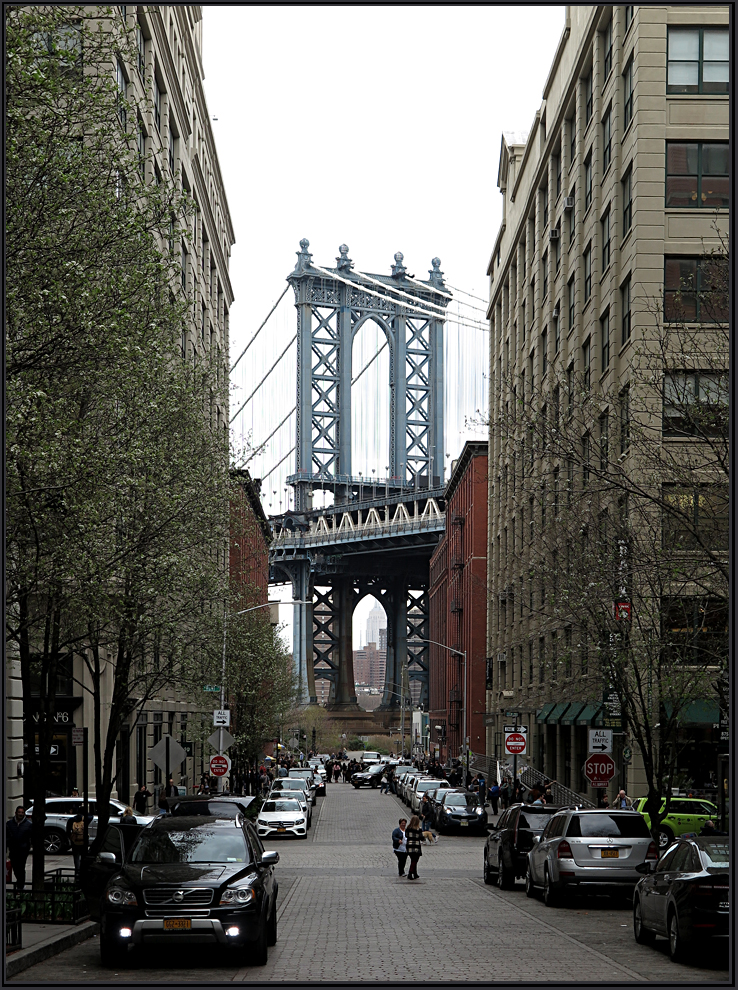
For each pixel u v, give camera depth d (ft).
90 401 63.00
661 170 122.42
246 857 51.93
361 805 238.89
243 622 153.79
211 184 222.28
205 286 215.72
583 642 96.37
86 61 58.29
